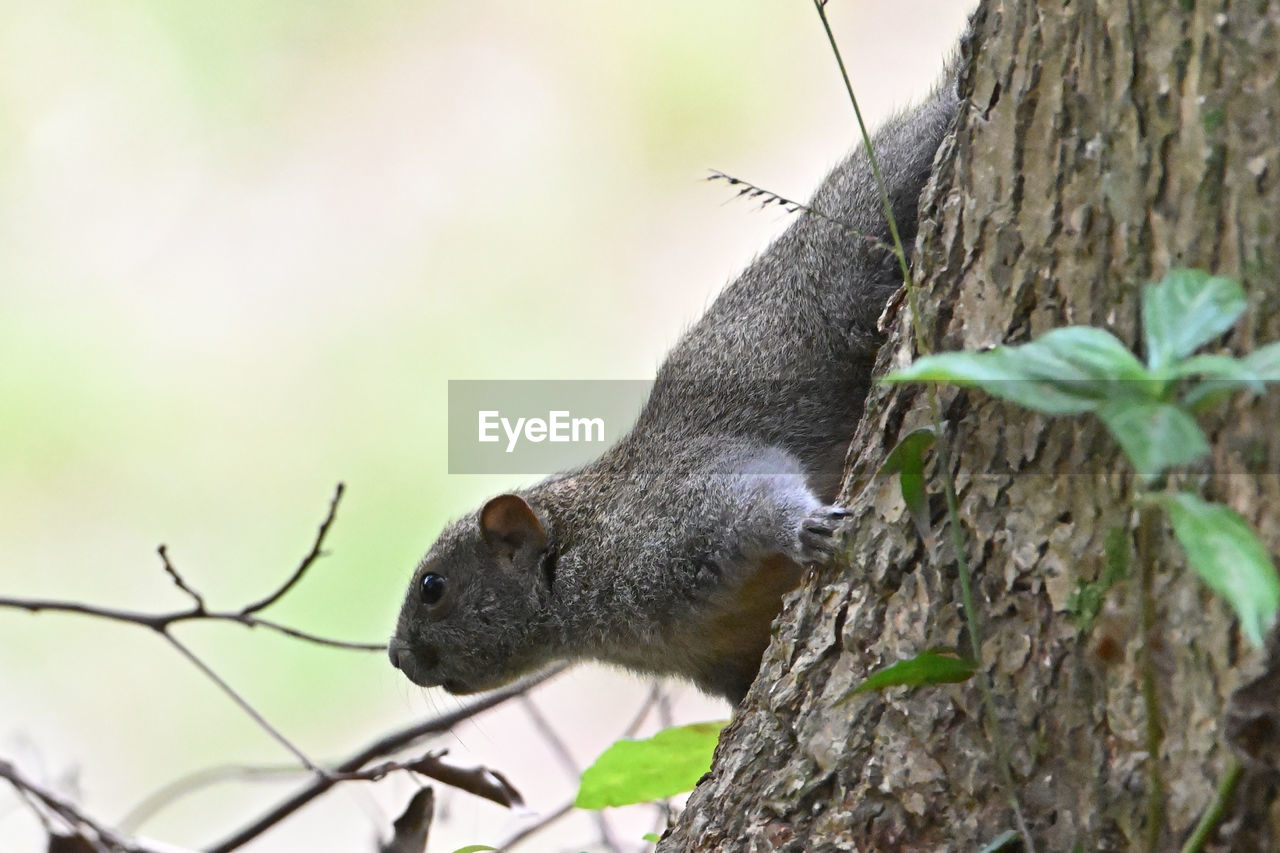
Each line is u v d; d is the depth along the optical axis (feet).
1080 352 13.30
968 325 18.54
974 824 17.49
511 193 61.67
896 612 18.99
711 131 61.26
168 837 50.16
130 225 61.21
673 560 31.32
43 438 57.41
